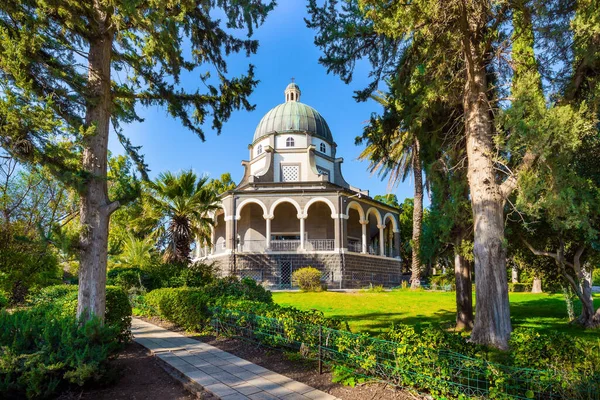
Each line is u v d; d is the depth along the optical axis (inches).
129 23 318.0
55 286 621.9
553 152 270.8
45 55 280.1
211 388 223.6
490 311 291.4
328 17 348.2
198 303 407.5
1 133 250.5
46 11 279.0
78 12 294.4
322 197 1137.4
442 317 538.6
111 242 1098.1
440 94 334.3
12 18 263.6
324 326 272.4
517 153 299.4
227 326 373.7
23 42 248.1
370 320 512.4
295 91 1515.7
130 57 364.5
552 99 307.4
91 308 299.9
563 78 315.6
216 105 401.7
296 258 1093.1
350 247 1257.4
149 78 386.0
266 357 295.1
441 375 194.7
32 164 278.7
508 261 609.9
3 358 197.9
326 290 971.3
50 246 343.6
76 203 509.4
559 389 165.0
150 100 388.2
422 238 542.3
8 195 451.2
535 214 291.7
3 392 198.1
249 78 402.9
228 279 584.1
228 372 255.8
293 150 1317.7
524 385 173.5
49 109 251.6
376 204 1268.5
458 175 409.7
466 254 414.0
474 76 320.2
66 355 216.5
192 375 249.0
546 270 519.5
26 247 428.5
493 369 179.9
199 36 391.9
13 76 248.8
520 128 248.7
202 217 817.5
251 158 1462.8
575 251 478.0
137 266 760.3
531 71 290.5
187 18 364.2
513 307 680.4
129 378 256.1
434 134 418.3
